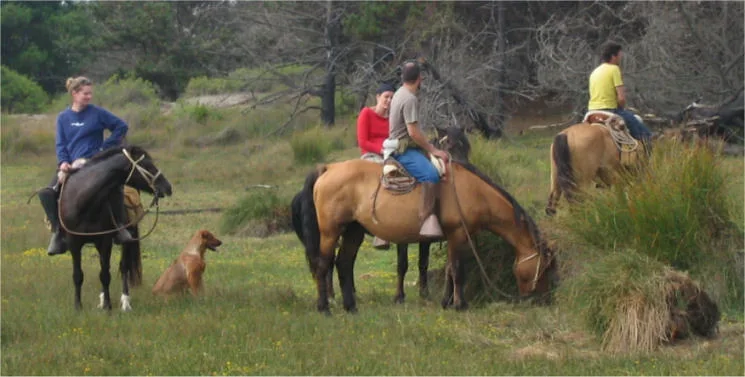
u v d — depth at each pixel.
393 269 14.70
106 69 53.62
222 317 10.19
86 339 9.16
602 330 9.05
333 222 10.63
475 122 31.08
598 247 10.23
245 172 28.47
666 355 8.67
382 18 33.38
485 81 31.44
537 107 36.44
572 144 12.72
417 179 10.41
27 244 17.38
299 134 30.22
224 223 19.41
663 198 10.18
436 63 30.06
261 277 13.70
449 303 11.02
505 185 16.27
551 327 9.60
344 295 10.88
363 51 35.03
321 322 9.94
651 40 29.06
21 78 52.34
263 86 40.97
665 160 10.69
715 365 8.25
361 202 10.55
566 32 30.27
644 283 8.97
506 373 8.16
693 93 28.42
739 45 29.06
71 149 11.13
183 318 9.99
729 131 25.78
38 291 12.04
